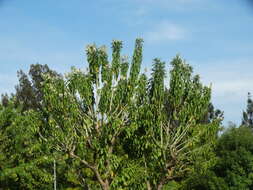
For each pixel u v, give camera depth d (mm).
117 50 20453
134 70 20094
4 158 25062
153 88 20312
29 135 25234
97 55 20406
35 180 25797
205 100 19984
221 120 20781
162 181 20172
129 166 19688
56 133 19297
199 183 28484
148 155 20016
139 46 20375
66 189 28234
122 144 20609
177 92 19859
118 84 20047
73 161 20500
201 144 20828
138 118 19594
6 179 25219
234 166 27500
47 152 20891
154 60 20312
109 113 19844
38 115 20438
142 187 19750
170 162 20047
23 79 56500
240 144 28281
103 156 19250
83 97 19734
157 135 19844
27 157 26203
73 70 19891
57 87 19500
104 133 19406
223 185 27406
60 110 19312
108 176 19672
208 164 20609
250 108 71375
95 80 20266
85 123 19844
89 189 21703
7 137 25516
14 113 26000
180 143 20516
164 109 20297
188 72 20328
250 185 27781
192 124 19984
